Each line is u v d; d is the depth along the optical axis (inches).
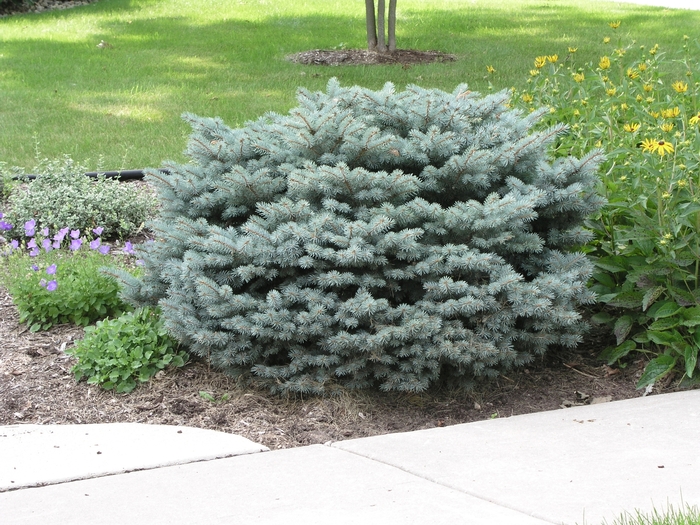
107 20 642.2
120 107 387.2
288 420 154.6
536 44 518.9
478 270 156.4
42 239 215.5
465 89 185.6
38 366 170.6
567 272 161.3
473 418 157.3
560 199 162.1
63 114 375.6
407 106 178.5
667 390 164.2
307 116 168.6
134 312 185.5
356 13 673.0
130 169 299.4
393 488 117.3
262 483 120.8
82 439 140.3
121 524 107.7
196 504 113.6
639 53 480.1
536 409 160.4
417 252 154.1
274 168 175.0
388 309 153.6
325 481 121.0
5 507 114.3
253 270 155.8
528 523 102.9
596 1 751.1
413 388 155.9
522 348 167.3
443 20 627.8
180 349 174.7
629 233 173.8
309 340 160.6
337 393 160.2
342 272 159.2
